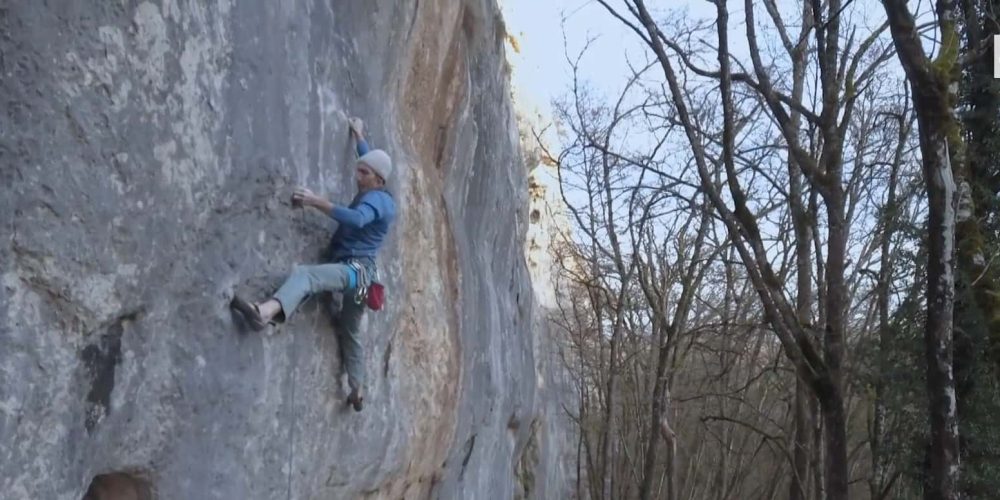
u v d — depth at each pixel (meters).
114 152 4.26
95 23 4.12
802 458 17.41
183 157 4.76
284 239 5.72
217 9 5.04
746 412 21.92
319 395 6.28
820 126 10.12
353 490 7.20
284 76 5.80
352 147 6.83
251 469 5.54
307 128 6.09
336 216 5.73
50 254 3.94
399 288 7.68
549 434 19.75
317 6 6.39
